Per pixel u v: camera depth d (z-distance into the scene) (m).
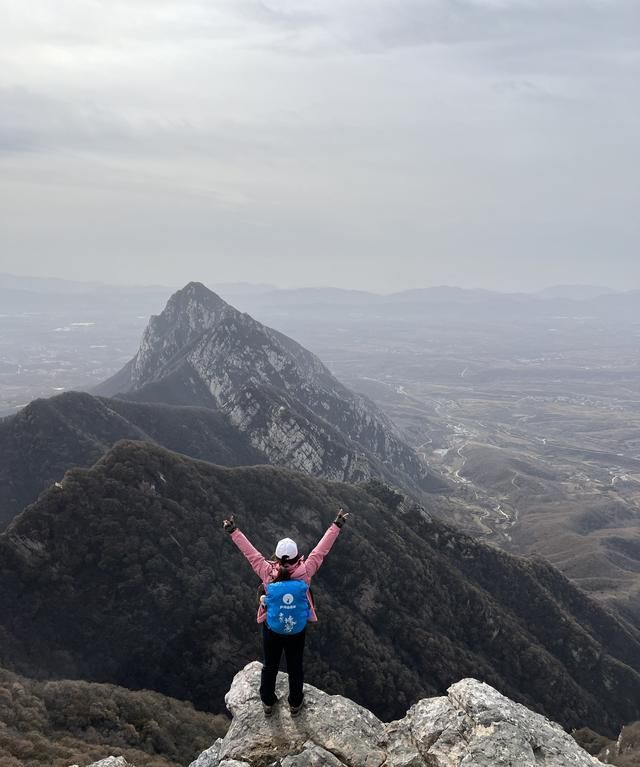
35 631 66.00
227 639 73.75
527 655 101.00
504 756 10.80
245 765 10.98
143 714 48.47
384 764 11.23
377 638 86.38
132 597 73.38
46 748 36.31
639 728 77.44
